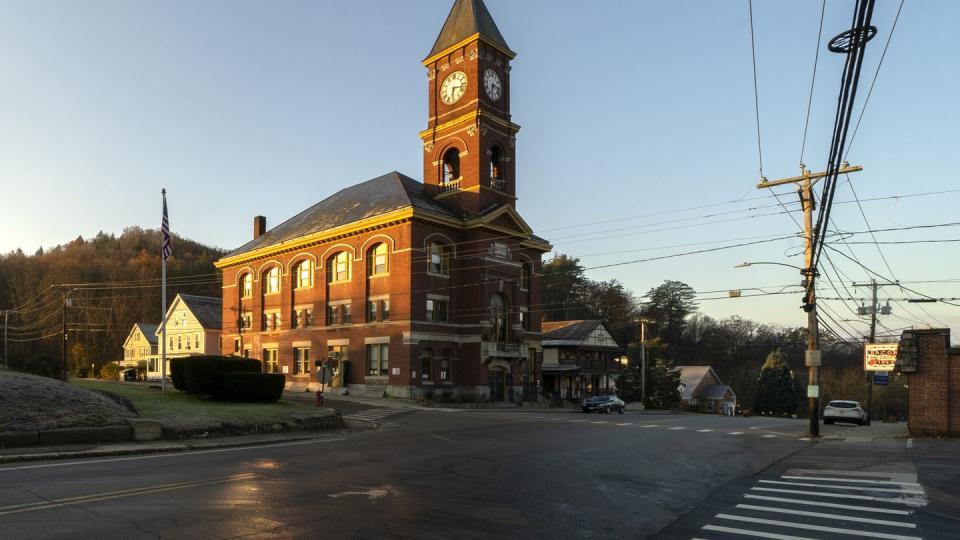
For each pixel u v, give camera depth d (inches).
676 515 403.9
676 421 1384.1
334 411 1050.7
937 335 931.3
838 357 4288.9
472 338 1849.2
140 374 2874.0
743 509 421.4
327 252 2012.8
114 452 624.1
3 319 3639.3
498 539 325.4
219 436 803.4
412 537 322.0
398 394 1738.4
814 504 436.5
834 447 807.1
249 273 2365.9
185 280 4220.0
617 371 2800.2
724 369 4527.6
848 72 321.4
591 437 909.8
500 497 437.1
